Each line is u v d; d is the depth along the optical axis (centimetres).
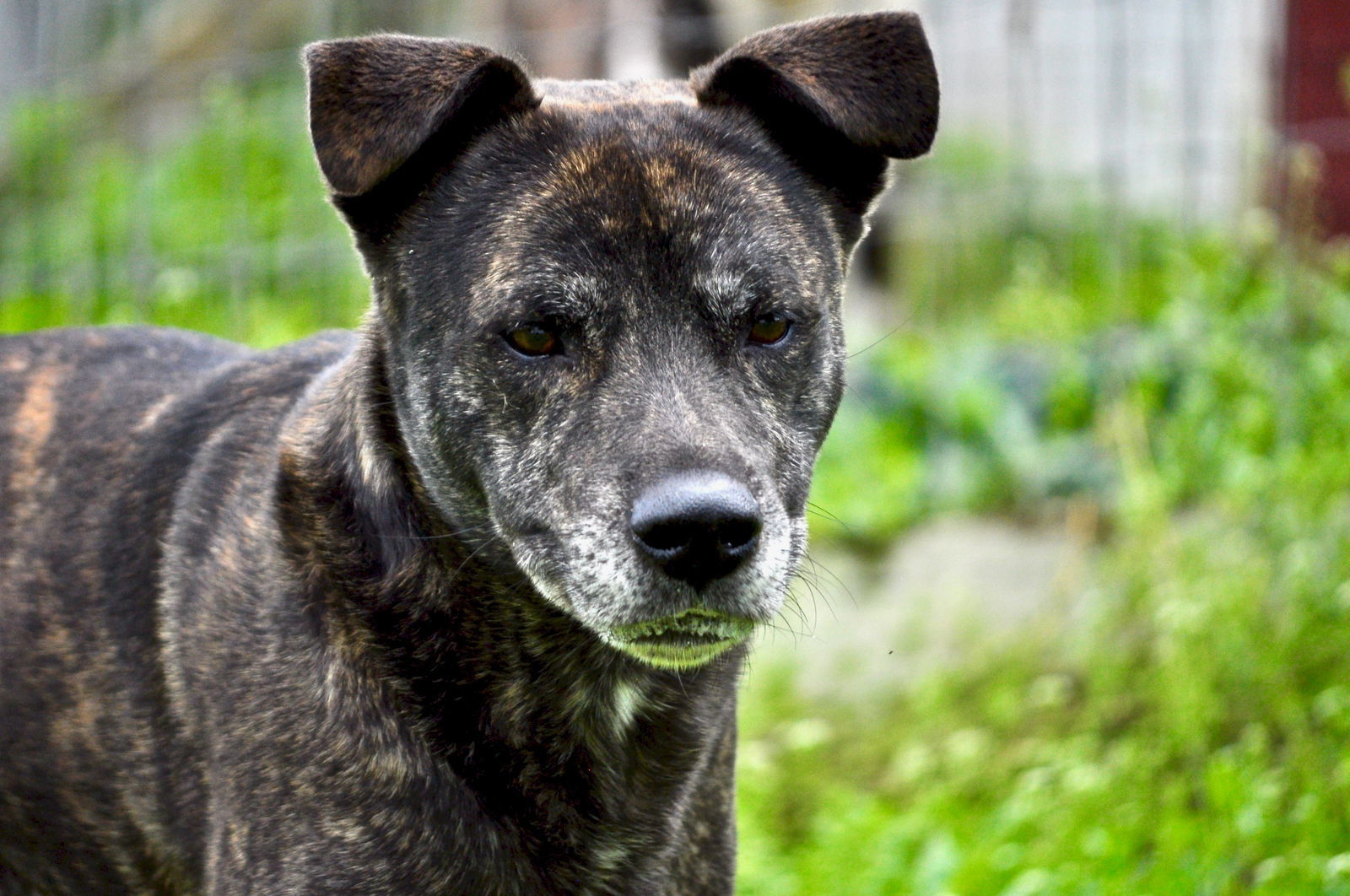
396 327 316
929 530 662
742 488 276
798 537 313
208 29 1039
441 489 308
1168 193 823
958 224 867
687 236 296
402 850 287
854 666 568
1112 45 803
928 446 701
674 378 291
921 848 455
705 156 307
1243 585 476
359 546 302
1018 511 662
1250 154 737
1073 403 682
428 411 307
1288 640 464
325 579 297
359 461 309
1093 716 491
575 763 305
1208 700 453
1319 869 370
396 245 317
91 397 352
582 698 306
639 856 314
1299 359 594
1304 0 787
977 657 550
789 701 554
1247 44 793
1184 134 777
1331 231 779
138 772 317
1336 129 768
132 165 947
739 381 299
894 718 541
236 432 329
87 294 810
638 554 277
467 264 303
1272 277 650
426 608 300
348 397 317
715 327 298
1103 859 407
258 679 293
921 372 718
